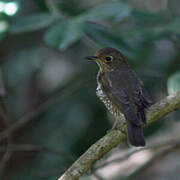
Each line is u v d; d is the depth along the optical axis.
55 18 10.07
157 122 12.86
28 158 13.47
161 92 13.09
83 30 9.89
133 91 9.73
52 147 12.88
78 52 14.91
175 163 14.25
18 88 14.83
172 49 13.23
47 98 14.71
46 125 13.84
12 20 10.95
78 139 13.34
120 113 9.80
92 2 13.77
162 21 11.55
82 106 13.62
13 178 12.94
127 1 14.12
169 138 13.40
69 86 14.12
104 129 13.23
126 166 12.90
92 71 13.92
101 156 8.16
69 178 7.86
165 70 13.00
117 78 10.23
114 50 10.89
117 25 11.84
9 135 12.34
